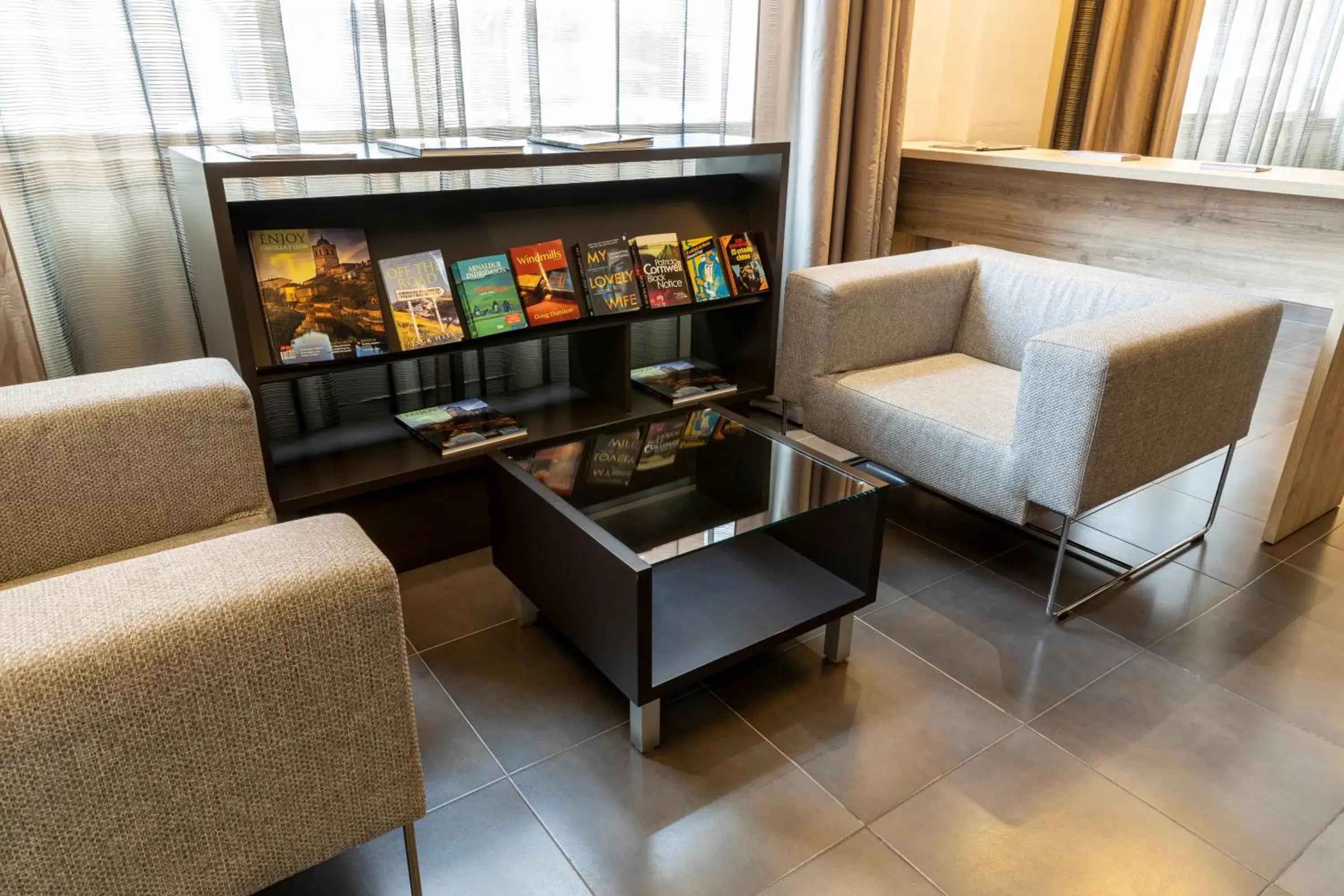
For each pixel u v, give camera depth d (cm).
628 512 179
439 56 237
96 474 154
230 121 215
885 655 198
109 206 206
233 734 102
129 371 166
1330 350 223
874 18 289
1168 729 175
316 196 222
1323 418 234
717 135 288
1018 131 373
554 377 285
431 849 147
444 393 266
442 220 230
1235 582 227
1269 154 523
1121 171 270
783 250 271
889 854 147
